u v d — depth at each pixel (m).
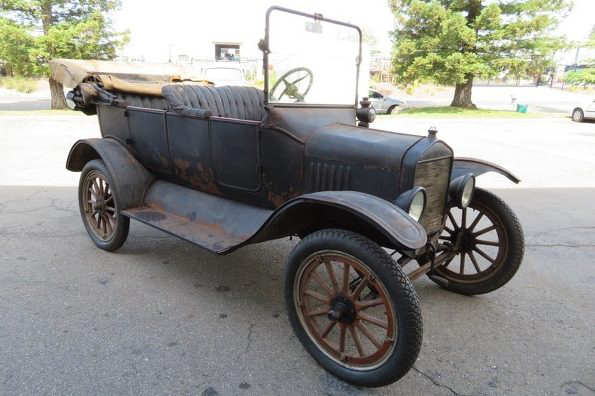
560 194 5.83
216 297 3.06
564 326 2.81
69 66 4.00
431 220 2.67
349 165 2.56
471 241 3.13
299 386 2.22
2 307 2.83
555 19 15.92
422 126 13.30
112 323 2.70
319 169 2.67
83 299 2.97
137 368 2.30
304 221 2.55
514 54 16.36
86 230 4.04
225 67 11.71
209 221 3.13
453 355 2.51
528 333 2.73
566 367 2.42
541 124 14.59
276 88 2.77
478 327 2.79
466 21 15.86
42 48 14.06
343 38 3.07
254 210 3.02
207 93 3.60
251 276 3.39
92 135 10.14
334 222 2.57
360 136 2.65
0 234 4.07
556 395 2.21
